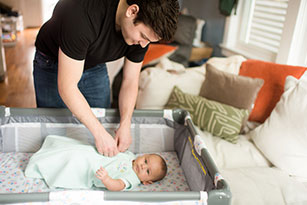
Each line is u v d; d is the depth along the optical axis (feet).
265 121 5.71
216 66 7.14
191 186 4.68
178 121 5.38
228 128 5.79
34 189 4.38
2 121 4.98
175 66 7.60
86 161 4.53
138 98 7.13
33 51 15.53
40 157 4.60
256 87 6.11
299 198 4.46
